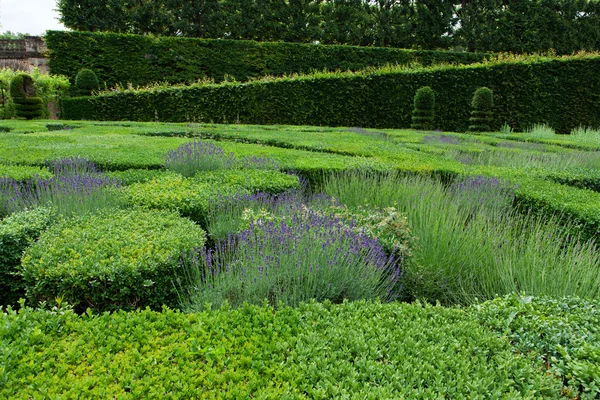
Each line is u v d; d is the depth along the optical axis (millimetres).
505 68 17562
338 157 7141
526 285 3117
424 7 28016
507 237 3910
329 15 27891
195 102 17797
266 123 18094
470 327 2088
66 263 2719
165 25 26219
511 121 17812
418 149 9570
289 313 2164
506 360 1819
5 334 1816
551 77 17469
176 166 6031
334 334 1956
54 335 1885
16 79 15750
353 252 3168
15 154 6348
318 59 23781
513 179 5676
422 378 1698
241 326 2031
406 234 3707
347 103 18078
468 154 8375
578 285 3088
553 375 1753
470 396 1568
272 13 26875
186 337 1926
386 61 24406
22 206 4285
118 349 1804
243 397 1515
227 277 2914
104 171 6102
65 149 7137
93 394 1506
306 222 3564
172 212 4023
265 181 5246
